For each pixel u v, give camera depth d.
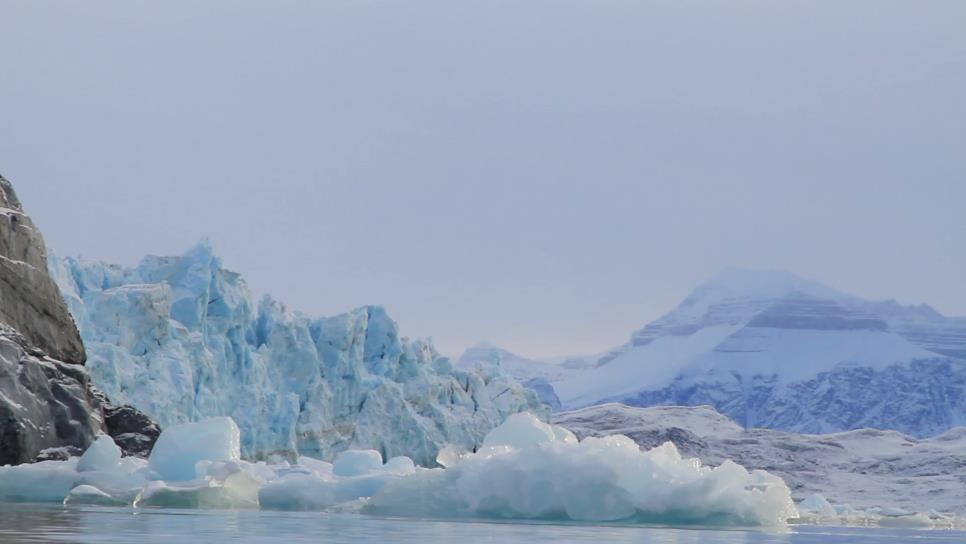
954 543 66.75
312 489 79.94
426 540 48.72
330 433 190.75
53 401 109.62
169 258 184.38
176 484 80.81
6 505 75.88
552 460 70.56
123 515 64.19
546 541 49.91
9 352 108.62
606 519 69.62
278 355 190.25
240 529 54.00
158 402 162.38
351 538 49.22
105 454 89.56
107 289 175.25
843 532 75.50
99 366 155.50
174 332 172.62
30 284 119.31
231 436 87.38
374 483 80.50
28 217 122.62
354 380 197.38
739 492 71.00
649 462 70.62
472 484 71.75
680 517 69.94
